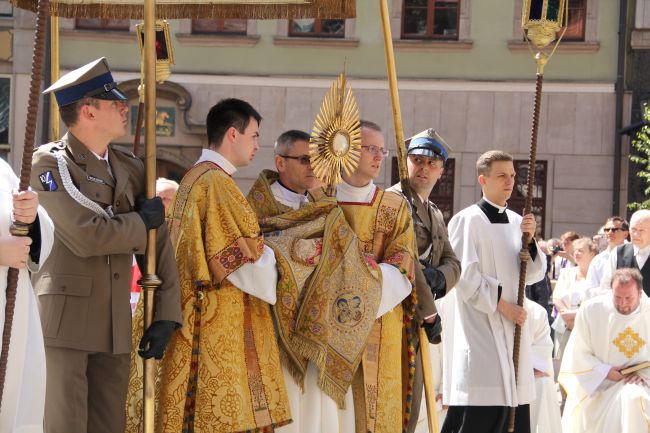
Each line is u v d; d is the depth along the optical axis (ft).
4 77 94.22
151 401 23.40
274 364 25.55
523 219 34.17
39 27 19.83
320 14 30.42
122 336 22.91
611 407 38.88
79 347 22.44
